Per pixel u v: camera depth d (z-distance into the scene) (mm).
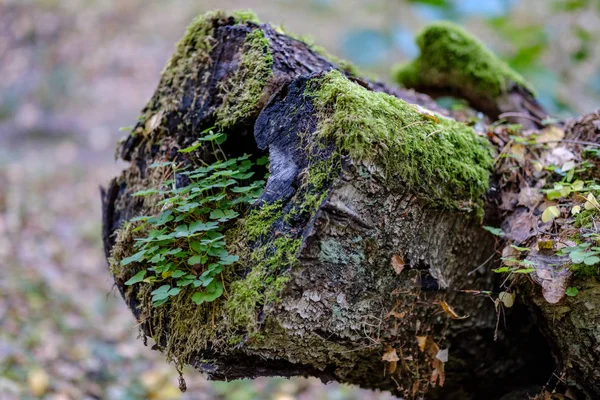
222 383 2078
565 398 1305
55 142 4309
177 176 1326
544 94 1973
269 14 5855
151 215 1329
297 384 2127
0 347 1909
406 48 2381
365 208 1251
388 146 1251
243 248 1266
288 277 1239
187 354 1273
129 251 1324
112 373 2018
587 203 1283
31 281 2441
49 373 1887
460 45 1542
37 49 5398
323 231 1240
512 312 1352
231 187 1308
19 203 3219
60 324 2209
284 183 1266
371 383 1361
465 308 1336
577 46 2465
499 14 2270
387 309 1290
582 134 1372
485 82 1524
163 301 1270
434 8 2264
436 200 1283
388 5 4328
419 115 1295
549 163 1358
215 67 1335
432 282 1301
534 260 1275
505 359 1369
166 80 1366
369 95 1271
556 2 2365
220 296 1265
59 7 5898
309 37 1416
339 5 6301
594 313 1260
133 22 5891
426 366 1336
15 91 4844
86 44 5512
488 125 1485
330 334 1266
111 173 3928
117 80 5172
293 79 1295
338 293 1259
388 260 1273
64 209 3346
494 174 1352
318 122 1259
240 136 1324
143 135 1370
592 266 1250
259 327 1242
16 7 5801
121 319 2404
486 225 1335
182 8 6082
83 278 2682
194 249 1267
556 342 1297
